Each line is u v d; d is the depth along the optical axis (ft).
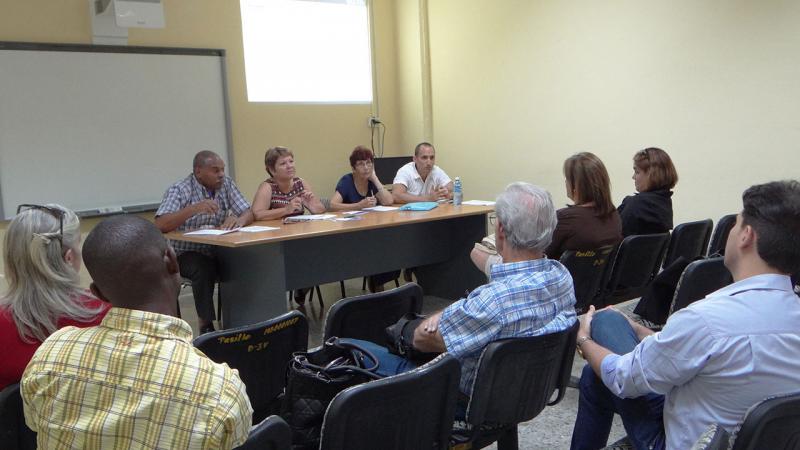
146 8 13.74
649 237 9.88
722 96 13.71
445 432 4.90
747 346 4.06
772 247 4.12
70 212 5.37
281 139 18.44
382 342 6.78
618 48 15.44
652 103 14.96
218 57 17.03
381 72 20.53
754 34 13.05
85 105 15.03
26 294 4.92
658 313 8.34
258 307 12.09
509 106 18.21
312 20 18.88
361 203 14.87
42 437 3.14
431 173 16.69
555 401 6.09
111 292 3.22
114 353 3.12
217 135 17.19
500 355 5.02
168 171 16.40
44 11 14.46
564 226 8.95
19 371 4.86
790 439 3.96
